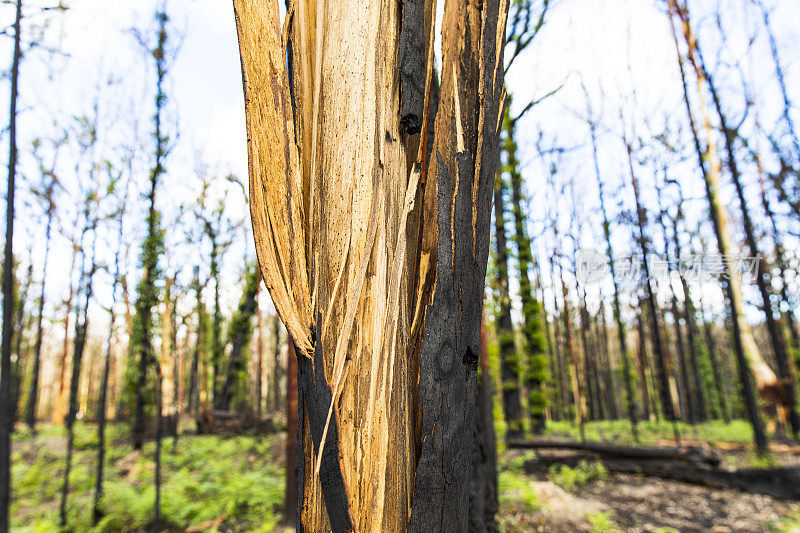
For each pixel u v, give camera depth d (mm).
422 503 620
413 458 652
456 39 774
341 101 722
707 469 7484
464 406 669
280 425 12414
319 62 751
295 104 788
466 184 726
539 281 19266
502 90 820
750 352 11258
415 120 750
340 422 641
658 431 13195
